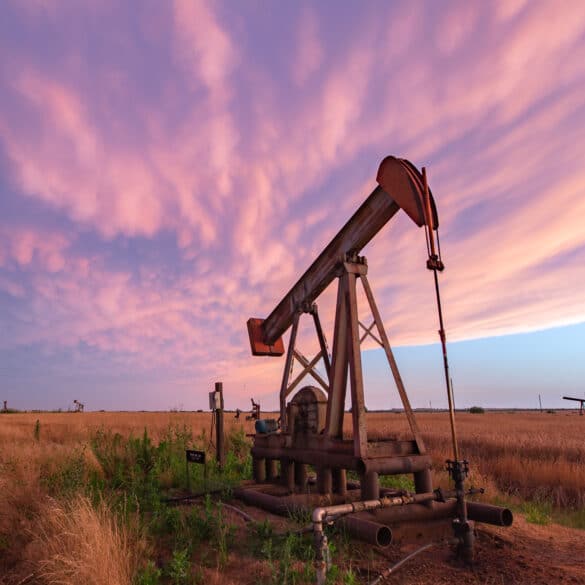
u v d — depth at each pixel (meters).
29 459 10.79
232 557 5.60
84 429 22.91
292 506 7.28
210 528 6.46
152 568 5.11
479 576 5.21
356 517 5.75
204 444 15.41
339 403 7.79
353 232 7.89
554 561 5.76
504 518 6.17
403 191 6.66
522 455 18.28
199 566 5.36
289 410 9.07
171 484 10.64
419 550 5.48
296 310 9.81
